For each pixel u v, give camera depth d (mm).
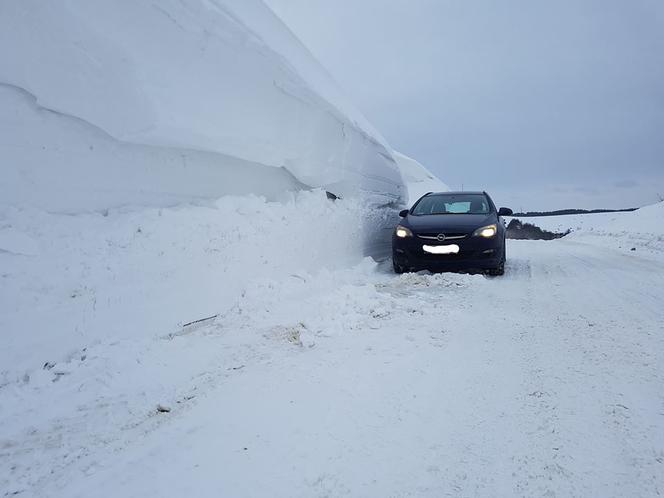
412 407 2271
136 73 3330
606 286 5422
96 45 3111
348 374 2707
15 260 2795
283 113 5301
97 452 1979
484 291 5180
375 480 1693
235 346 3268
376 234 9664
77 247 3152
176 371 2848
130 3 3256
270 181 6055
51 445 2055
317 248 6309
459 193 8156
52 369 2727
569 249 11523
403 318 3967
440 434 2016
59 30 2939
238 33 4227
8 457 1962
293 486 1659
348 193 8336
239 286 4469
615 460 1803
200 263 4039
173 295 3701
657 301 4508
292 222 5641
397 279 5980
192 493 1632
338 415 2203
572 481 1678
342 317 3838
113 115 3373
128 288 3367
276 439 1993
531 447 1910
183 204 4324
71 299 2998
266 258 4949
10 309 2686
